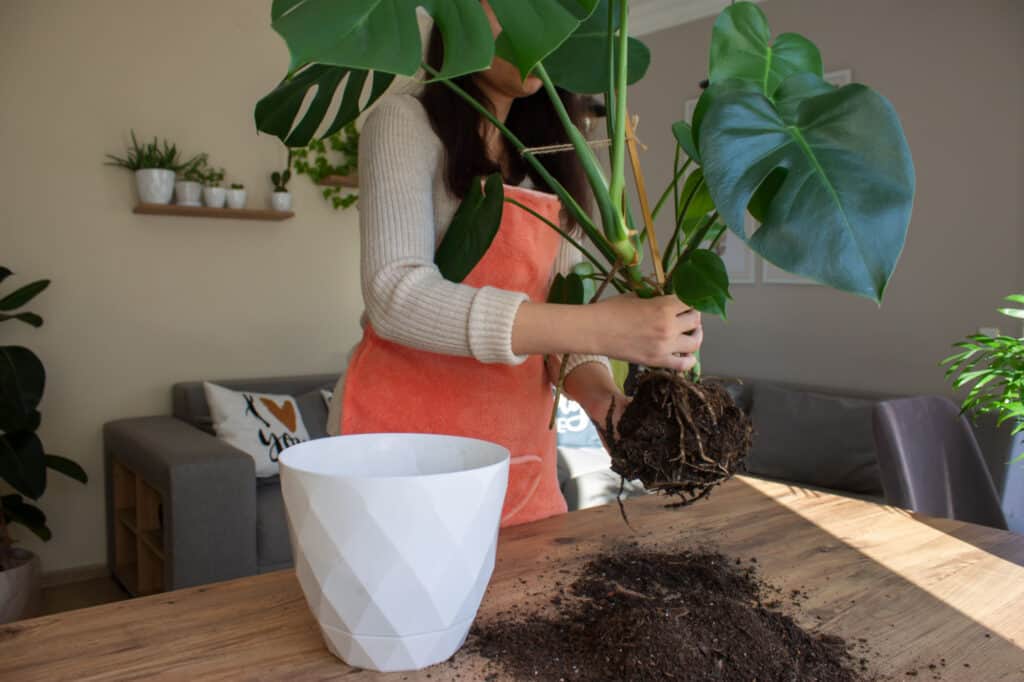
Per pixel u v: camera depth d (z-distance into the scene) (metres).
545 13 0.54
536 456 1.12
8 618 2.46
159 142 3.34
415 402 1.06
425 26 2.79
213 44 3.47
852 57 3.43
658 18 4.18
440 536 0.54
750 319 3.88
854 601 0.73
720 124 0.58
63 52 3.08
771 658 0.60
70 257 3.13
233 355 3.61
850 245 0.53
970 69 3.07
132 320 3.30
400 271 0.86
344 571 0.54
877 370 3.39
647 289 0.77
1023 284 2.94
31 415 2.62
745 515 1.03
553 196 1.14
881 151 0.55
